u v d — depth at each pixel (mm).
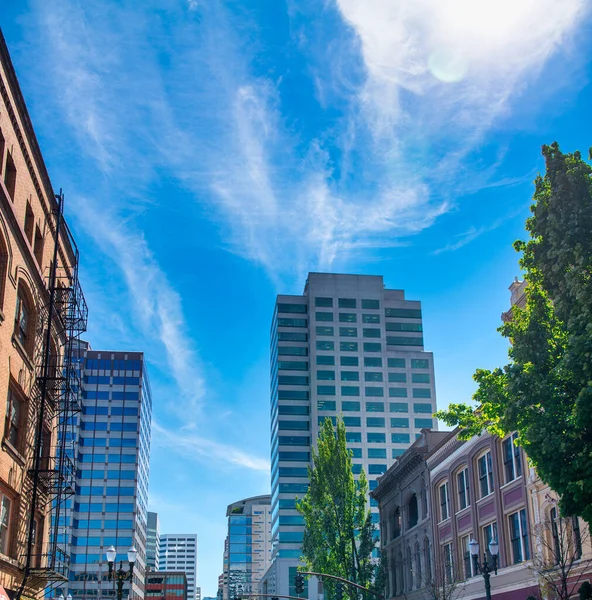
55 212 32438
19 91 26094
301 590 46562
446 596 42500
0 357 24672
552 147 22438
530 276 23984
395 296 145000
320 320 137625
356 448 130500
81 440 125938
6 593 23438
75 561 119500
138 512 127312
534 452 21891
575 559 30453
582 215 21125
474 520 42469
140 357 132500
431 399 135750
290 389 133875
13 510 27453
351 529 56938
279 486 128000
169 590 177125
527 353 22375
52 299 30281
